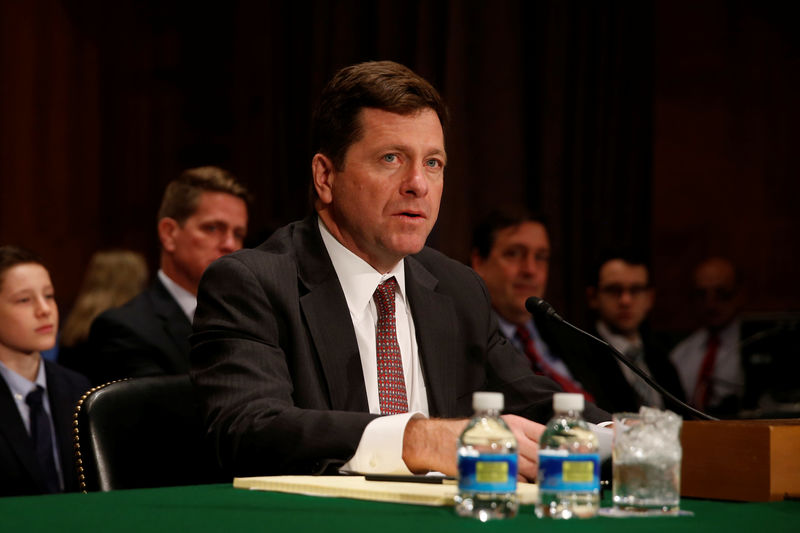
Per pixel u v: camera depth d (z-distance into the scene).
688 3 10.67
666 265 10.66
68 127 11.44
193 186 7.56
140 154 11.63
